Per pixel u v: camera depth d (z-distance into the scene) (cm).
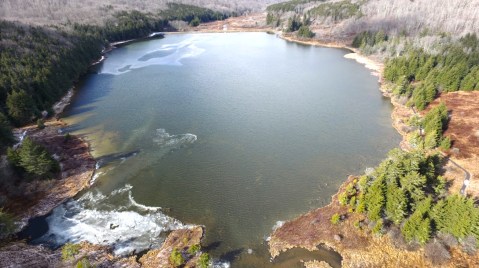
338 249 5241
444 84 11294
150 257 5125
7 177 6353
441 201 5094
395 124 9500
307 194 6619
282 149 8225
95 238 5531
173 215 6059
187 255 5153
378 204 5409
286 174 7244
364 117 10019
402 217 5303
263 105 10900
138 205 6294
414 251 5056
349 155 7969
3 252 5128
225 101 11212
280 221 5928
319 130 9200
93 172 7225
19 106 9269
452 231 5019
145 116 10038
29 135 8769
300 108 10675
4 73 10575
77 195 6538
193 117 9975
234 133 9000
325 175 7206
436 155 7025
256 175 7200
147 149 8169
